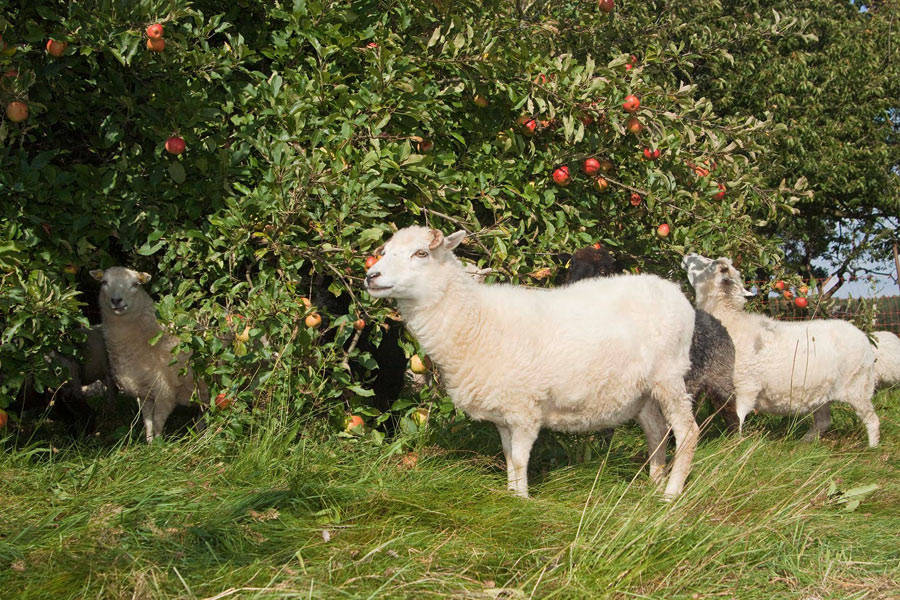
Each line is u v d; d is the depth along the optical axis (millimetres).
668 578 3145
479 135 5781
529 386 4234
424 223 5668
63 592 2795
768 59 14633
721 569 3344
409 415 5203
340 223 4531
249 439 4590
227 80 5277
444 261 4281
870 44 15492
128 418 6500
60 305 4168
